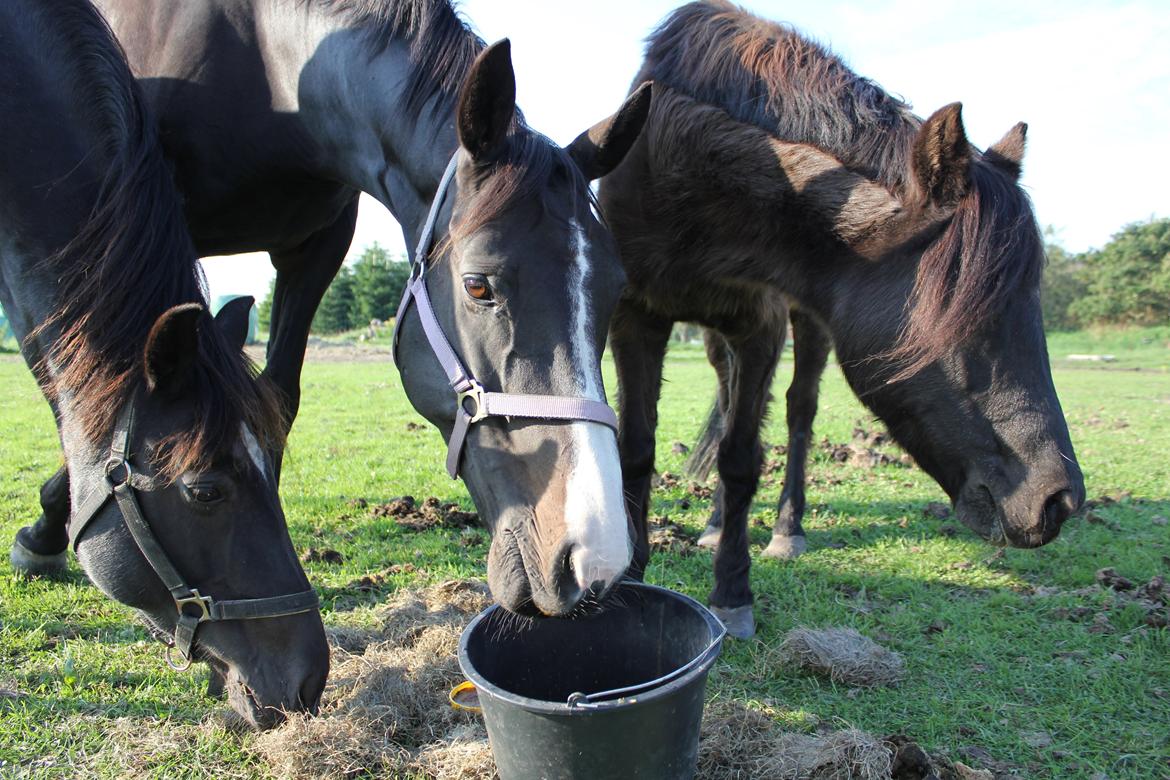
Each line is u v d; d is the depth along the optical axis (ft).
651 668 7.86
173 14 10.32
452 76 7.70
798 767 7.14
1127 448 25.13
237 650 7.14
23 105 7.28
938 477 9.27
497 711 6.17
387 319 139.85
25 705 8.28
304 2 9.21
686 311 11.51
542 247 6.28
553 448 6.09
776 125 10.09
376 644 9.78
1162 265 123.44
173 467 6.47
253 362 7.30
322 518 15.92
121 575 6.91
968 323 8.19
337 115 8.95
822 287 9.91
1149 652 10.32
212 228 11.06
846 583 13.03
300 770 7.06
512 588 6.21
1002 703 9.05
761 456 11.99
